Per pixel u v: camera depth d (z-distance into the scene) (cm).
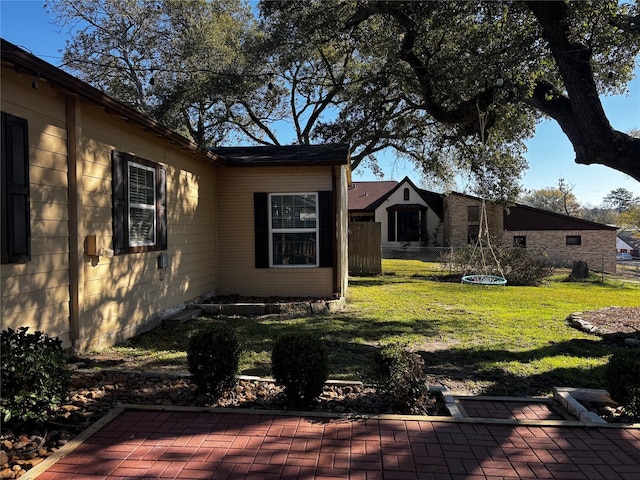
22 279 399
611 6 591
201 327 678
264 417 336
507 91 702
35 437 286
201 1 1773
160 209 679
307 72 1922
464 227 2614
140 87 1795
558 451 290
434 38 873
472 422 333
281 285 921
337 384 418
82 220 488
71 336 475
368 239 1639
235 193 927
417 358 373
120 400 365
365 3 830
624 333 634
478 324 729
